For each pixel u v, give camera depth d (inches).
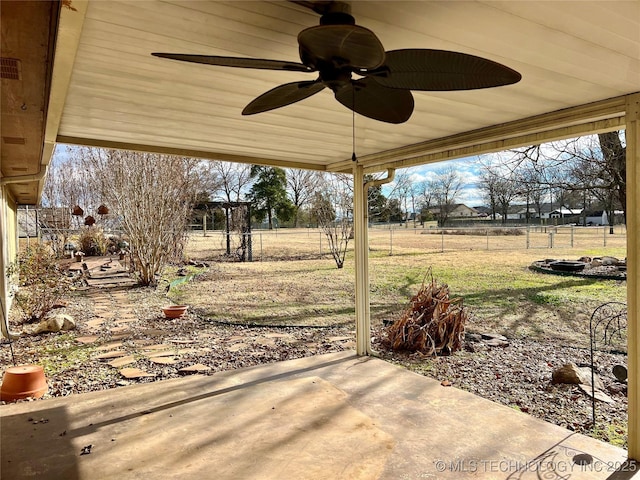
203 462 99.4
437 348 193.2
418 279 385.1
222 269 498.3
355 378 156.4
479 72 59.9
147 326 244.1
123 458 101.3
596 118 109.3
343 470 95.7
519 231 671.8
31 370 145.2
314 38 52.9
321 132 140.2
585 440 109.3
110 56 79.8
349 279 409.7
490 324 239.0
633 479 91.6
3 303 229.8
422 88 66.9
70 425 118.8
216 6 62.0
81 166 559.5
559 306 271.0
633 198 99.4
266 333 230.5
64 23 61.3
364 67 60.6
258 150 170.2
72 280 378.9
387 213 743.1
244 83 94.3
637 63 81.7
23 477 93.2
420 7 61.9
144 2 60.6
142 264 379.6
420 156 164.7
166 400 136.3
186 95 101.9
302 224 933.2
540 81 91.5
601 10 61.4
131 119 122.8
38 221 557.9
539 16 63.9
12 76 82.3
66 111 114.8
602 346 199.3
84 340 213.5
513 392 146.4
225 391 143.9
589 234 592.1
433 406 131.1
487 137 134.0
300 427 117.3
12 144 146.2
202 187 518.9
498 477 92.7
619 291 299.3
